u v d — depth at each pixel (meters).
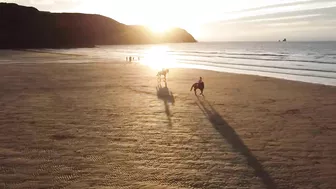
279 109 15.80
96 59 61.22
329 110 15.59
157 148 9.98
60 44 154.50
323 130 12.07
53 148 9.85
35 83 24.78
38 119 13.39
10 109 15.25
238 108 16.03
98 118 13.70
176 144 10.39
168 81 27.11
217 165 8.66
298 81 27.33
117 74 32.53
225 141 10.73
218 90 22.16
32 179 7.64
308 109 15.83
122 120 13.42
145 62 56.72
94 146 10.09
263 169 8.41
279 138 11.08
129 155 9.34
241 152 9.69
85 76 30.30
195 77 30.39
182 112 15.05
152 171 8.21
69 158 9.02
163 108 15.92
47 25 163.75
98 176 7.86
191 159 9.09
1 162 8.65
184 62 58.12
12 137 10.88
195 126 12.59
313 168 8.49
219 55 88.25
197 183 7.55
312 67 44.25
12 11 153.00
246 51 115.69
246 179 7.80
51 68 38.84
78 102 17.20
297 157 9.29
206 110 15.54
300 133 11.68
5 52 91.94
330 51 97.75
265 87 23.70
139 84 24.88
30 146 9.98
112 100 17.89
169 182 7.59
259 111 15.34
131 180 7.67
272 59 65.06
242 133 11.67
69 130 11.82
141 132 11.70
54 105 16.31
